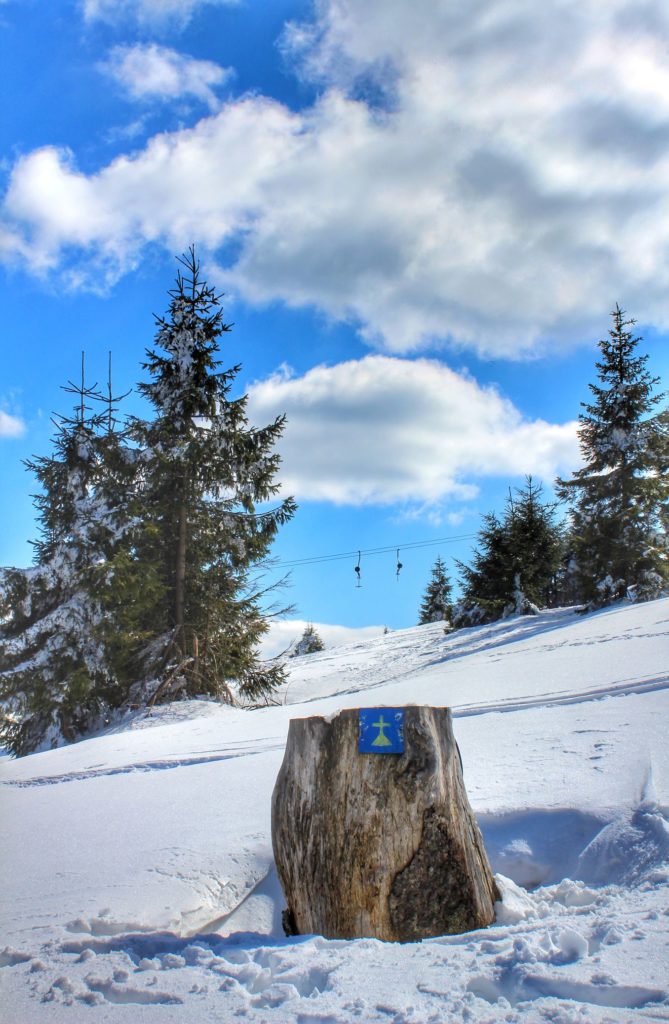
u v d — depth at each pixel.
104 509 22.67
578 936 3.27
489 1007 2.82
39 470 23.39
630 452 30.25
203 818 6.20
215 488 23.66
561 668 13.71
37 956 3.69
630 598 28.53
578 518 31.11
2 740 22.19
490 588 38.06
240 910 4.76
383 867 4.05
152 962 3.49
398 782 4.13
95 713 21.78
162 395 23.66
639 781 5.35
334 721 4.32
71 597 21.83
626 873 4.31
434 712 4.38
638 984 2.83
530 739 7.37
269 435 23.62
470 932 3.74
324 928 4.09
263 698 25.20
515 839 4.98
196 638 22.58
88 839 6.11
